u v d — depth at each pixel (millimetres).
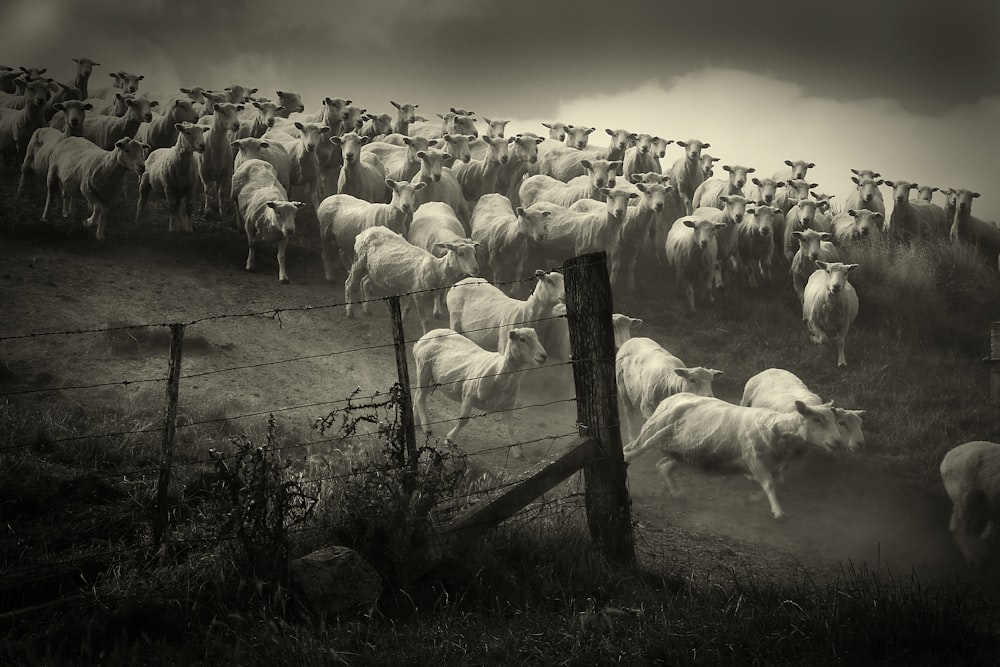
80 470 7105
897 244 18609
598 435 6664
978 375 13836
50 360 10406
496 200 17359
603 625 5180
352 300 14055
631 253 16359
